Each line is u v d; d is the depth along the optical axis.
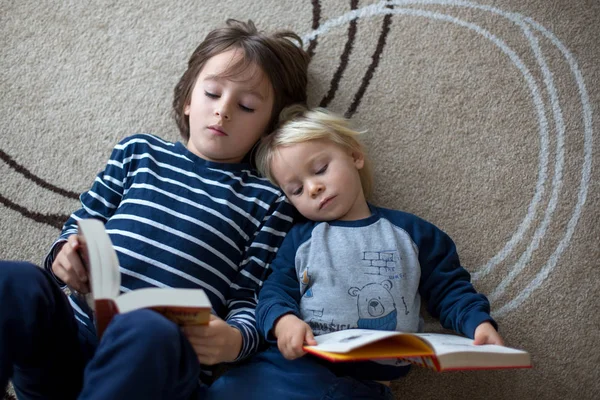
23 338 0.75
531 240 1.11
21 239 1.12
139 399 0.68
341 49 1.20
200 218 0.98
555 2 1.21
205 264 0.97
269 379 0.89
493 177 1.14
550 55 1.18
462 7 1.21
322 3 1.20
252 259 1.00
